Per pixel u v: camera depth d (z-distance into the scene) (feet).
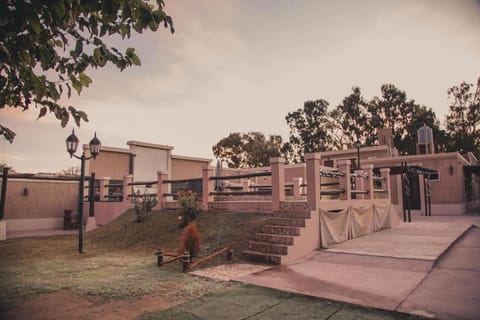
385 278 17.33
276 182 28.30
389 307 12.96
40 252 29.89
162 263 22.27
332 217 27.50
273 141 148.25
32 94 8.63
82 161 30.71
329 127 126.62
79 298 15.46
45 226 55.88
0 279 19.27
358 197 35.47
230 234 27.20
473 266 19.52
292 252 22.61
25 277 19.76
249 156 140.26
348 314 12.47
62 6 6.79
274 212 28.02
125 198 47.55
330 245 26.55
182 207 33.17
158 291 16.29
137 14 8.09
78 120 9.21
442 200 61.57
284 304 13.78
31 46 7.40
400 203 64.75
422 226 40.22
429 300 13.70
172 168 75.66
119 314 13.21
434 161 62.90
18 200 53.62
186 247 22.82
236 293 15.49
